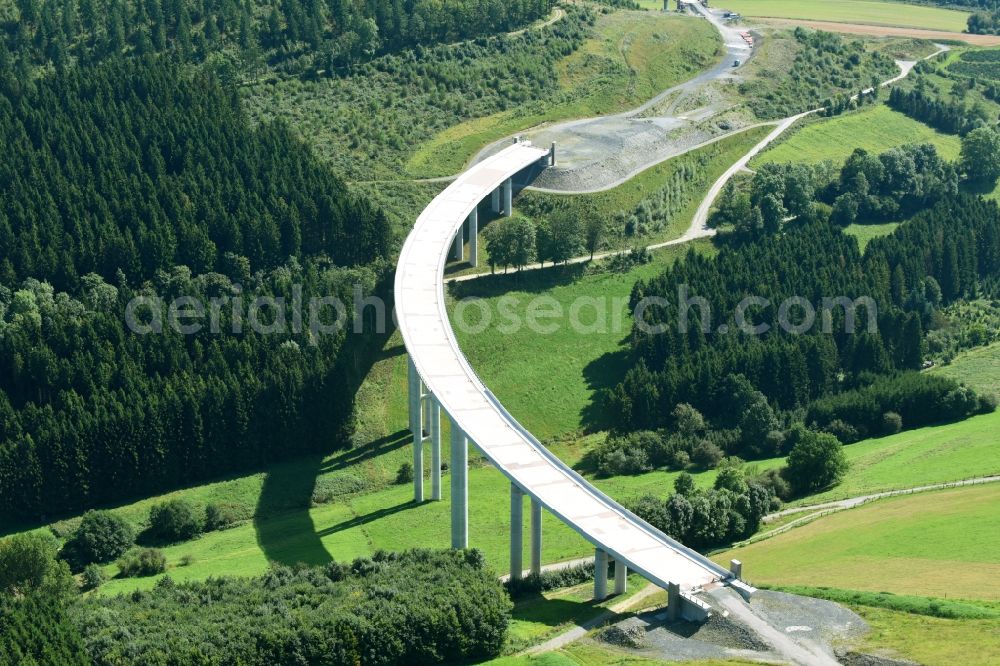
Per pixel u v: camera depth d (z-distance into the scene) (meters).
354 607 171.75
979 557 187.62
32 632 164.88
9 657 160.00
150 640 164.75
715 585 176.62
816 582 184.88
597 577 193.00
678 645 165.62
